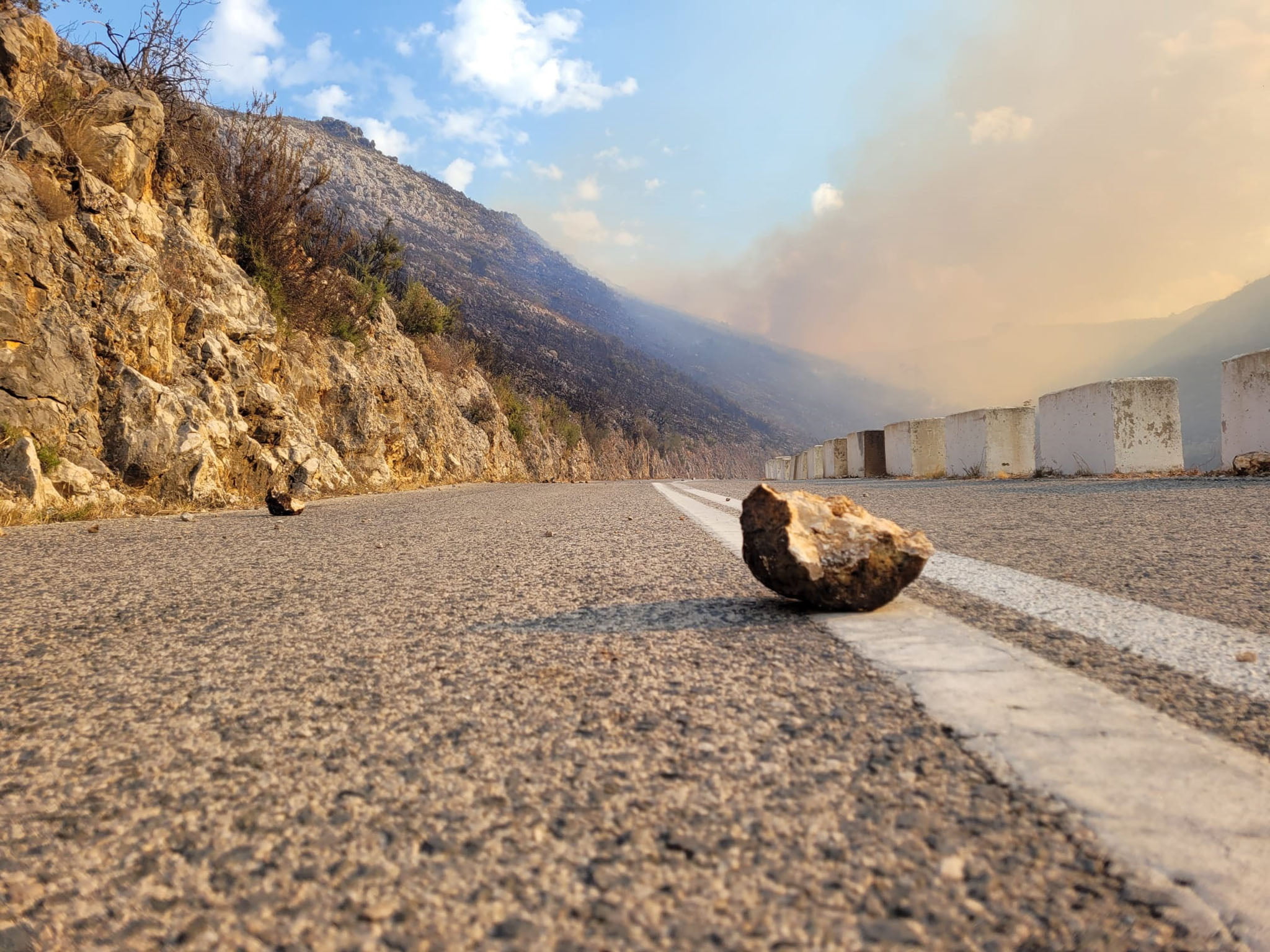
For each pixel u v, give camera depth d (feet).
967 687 4.67
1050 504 18.25
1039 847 2.76
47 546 15.60
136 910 2.59
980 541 12.25
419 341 74.28
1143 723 3.97
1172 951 2.15
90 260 26.48
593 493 38.09
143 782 3.75
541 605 8.10
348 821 3.22
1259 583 7.82
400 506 28.71
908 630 6.27
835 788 3.33
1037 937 2.24
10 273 23.54
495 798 3.37
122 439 25.90
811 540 7.26
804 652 5.72
